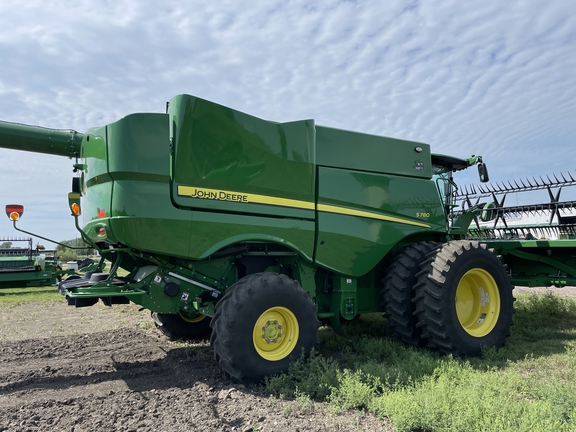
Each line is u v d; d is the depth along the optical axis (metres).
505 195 8.43
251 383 3.96
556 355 4.74
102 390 3.85
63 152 4.67
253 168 4.49
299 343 4.24
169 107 4.37
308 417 3.18
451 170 6.90
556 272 7.07
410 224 5.65
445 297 4.88
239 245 4.61
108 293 3.92
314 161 4.95
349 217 5.12
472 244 5.25
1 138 4.34
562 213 7.62
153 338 6.07
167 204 4.02
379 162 5.51
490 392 3.28
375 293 5.68
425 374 3.94
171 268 4.37
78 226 4.48
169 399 3.56
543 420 2.81
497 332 5.25
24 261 14.45
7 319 8.16
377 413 3.25
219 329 3.94
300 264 4.91
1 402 3.55
